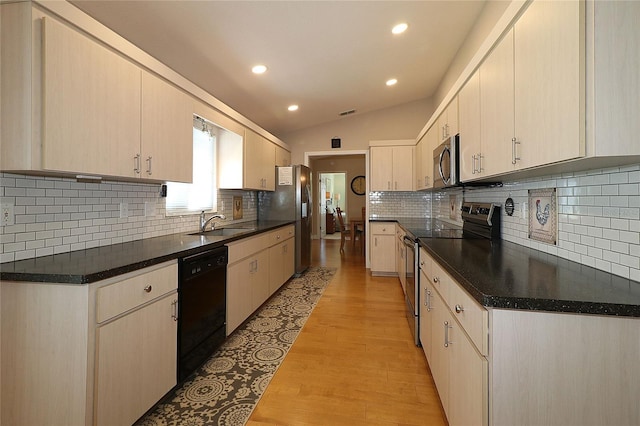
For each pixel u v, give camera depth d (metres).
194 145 2.95
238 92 3.30
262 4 1.94
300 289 3.86
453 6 2.34
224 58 2.55
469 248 1.89
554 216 1.62
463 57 2.91
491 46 1.54
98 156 1.49
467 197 3.10
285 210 4.45
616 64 0.88
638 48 0.88
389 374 1.97
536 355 0.95
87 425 1.20
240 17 2.04
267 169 4.04
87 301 1.20
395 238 4.45
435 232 2.79
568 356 0.94
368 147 4.93
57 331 1.21
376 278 4.38
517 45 1.29
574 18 0.93
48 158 1.25
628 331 0.91
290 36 2.36
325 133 5.07
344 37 2.50
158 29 2.00
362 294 3.65
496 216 2.27
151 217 2.35
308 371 2.01
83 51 1.41
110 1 1.68
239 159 3.28
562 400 0.94
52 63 1.26
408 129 4.79
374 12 2.22
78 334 1.20
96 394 1.24
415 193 4.77
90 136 1.45
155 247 1.89
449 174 2.33
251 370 2.02
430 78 3.83
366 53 2.85
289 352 2.26
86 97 1.42
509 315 0.96
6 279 1.22
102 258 1.52
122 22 1.87
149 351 1.52
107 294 1.28
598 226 1.31
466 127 1.99
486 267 1.36
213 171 3.26
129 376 1.40
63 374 1.21
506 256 1.62
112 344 1.31
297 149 5.17
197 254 1.93
